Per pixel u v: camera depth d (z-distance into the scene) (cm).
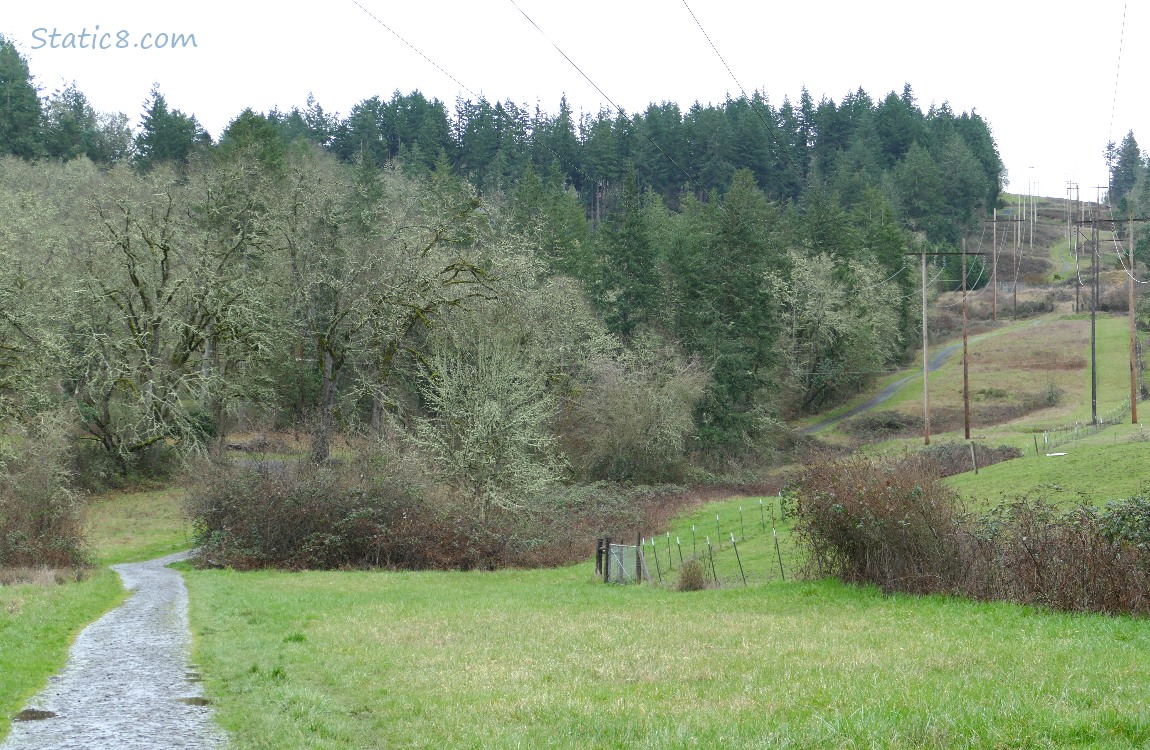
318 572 3719
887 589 2248
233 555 3828
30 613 1952
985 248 16325
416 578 3456
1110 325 11444
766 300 7544
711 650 1480
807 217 9956
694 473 6341
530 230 7500
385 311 5128
